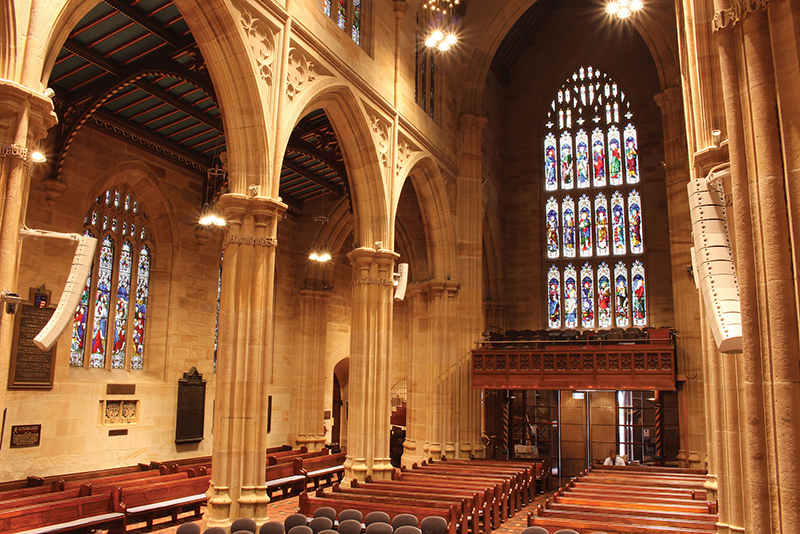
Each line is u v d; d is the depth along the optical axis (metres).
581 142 32.19
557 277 31.45
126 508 13.51
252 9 13.71
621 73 31.59
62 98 17.08
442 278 24.03
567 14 32.97
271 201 13.41
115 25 15.01
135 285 20.73
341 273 30.75
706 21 10.70
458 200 25.23
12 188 8.42
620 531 10.45
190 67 16.17
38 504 12.73
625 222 30.81
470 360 24.41
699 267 6.26
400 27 20.58
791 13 5.46
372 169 18.31
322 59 16.09
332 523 11.46
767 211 5.52
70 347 17.92
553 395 29.00
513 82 33.53
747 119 5.83
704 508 12.38
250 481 12.59
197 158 22.28
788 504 5.14
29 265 16.89
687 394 22.58
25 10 9.11
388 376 18.39
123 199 20.41
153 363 20.98
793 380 5.25
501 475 17.84
